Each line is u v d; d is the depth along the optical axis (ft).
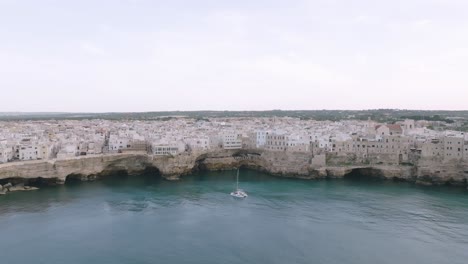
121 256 384.68
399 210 529.86
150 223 479.82
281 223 481.46
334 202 572.10
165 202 572.92
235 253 393.70
